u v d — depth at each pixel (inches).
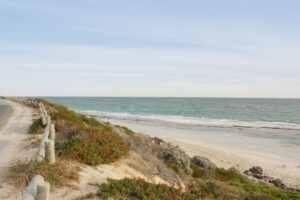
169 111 4589.1
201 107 5777.6
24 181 340.2
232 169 974.4
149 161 578.6
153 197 355.6
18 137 647.8
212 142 1664.6
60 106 1530.5
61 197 318.7
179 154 768.9
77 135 552.4
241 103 7839.6
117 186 359.3
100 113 3932.1
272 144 1663.4
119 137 639.1
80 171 406.6
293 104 7332.7
